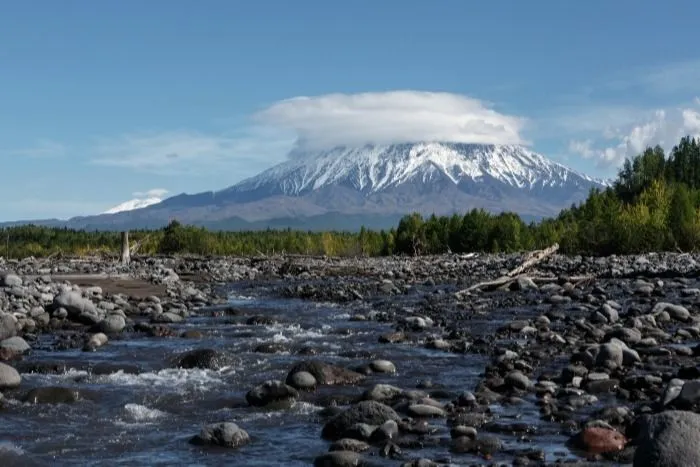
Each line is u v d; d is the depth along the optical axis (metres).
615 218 45.94
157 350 14.13
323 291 28.05
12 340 13.86
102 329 16.75
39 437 8.16
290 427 8.55
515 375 10.05
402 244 65.62
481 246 62.00
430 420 8.42
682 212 44.81
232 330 17.28
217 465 7.12
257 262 48.59
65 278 29.31
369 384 10.79
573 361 11.55
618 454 6.89
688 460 5.76
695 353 12.09
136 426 8.66
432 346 14.12
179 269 42.84
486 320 17.97
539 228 63.97
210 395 10.25
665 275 28.59
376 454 7.20
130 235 69.56
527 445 7.36
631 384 9.74
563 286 25.25
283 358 13.18
